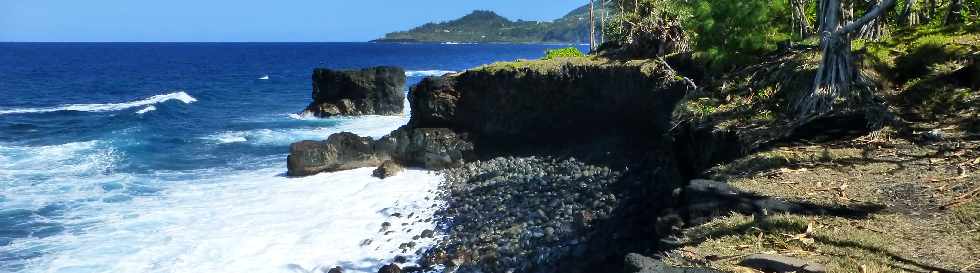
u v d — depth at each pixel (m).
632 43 24.50
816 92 13.91
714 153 14.15
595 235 14.82
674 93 20.55
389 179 22.59
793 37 19.05
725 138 13.93
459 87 25.69
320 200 19.84
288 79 82.94
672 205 10.97
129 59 149.38
